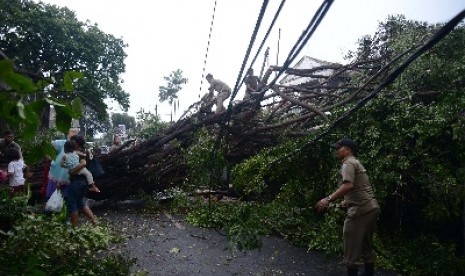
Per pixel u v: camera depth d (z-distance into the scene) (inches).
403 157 216.5
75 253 178.5
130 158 341.7
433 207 209.6
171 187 377.4
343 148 179.6
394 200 250.1
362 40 367.6
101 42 1004.6
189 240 246.2
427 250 210.7
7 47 844.0
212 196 384.8
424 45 73.0
